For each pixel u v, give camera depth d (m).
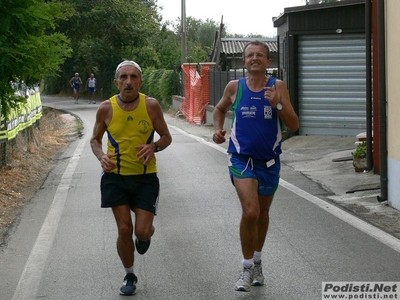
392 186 9.62
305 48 18.09
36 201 10.59
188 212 9.52
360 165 12.58
